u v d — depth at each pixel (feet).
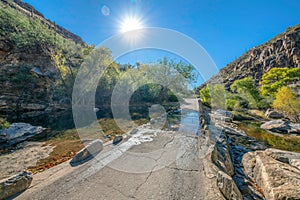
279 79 64.80
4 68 39.68
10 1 101.71
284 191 8.05
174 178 7.75
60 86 49.37
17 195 6.52
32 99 41.75
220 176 7.06
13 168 10.93
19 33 46.62
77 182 7.46
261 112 48.52
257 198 8.84
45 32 61.16
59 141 17.72
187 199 6.22
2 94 36.47
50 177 8.16
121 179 7.74
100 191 6.78
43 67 49.16
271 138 24.02
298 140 22.85
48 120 31.12
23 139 18.71
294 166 10.71
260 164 11.34
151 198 6.32
